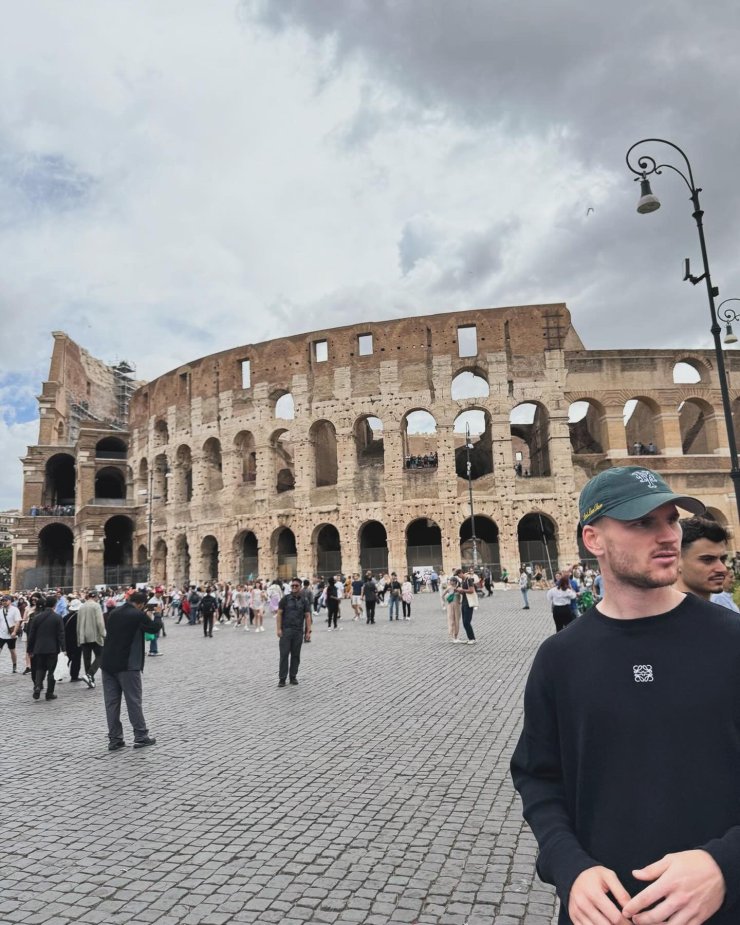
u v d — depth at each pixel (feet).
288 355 234.79
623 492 11.04
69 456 300.20
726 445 206.80
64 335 319.06
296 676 67.51
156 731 48.29
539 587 194.90
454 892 23.16
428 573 208.23
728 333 103.14
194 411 253.24
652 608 11.12
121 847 27.84
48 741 47.34
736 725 10.00
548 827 10.66
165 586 250.57
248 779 36.11
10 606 86.74
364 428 263.08
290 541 255.29
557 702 11.32
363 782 34.73
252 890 23.65
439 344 219.41
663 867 8.92
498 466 209.97
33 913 22.61
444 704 52.06
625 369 212.23
